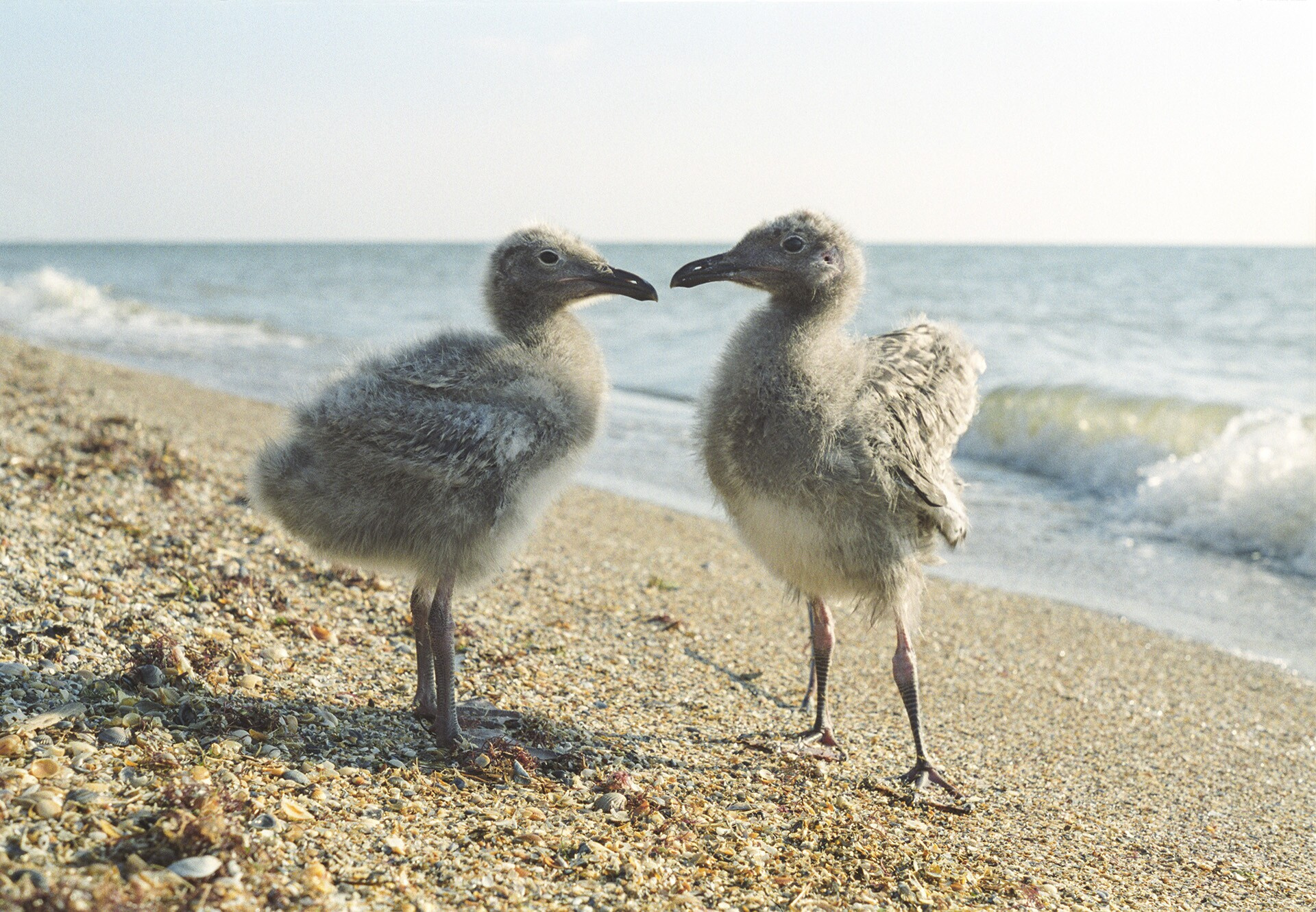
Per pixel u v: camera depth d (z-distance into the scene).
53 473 0.95
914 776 0.68
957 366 0.75
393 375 0.62
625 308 4.08
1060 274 6.53
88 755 0.53
